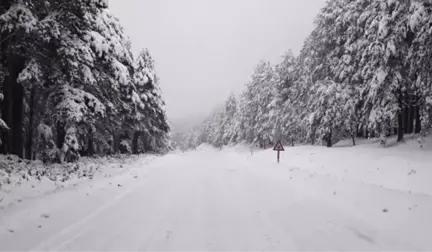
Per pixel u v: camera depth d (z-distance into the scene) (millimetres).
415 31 14742
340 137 25578
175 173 14195
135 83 28656
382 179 10055
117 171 12578
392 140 20547
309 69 27500
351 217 6152
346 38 23312
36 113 17234
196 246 4691
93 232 5145
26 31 9312
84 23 12750
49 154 13445
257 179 12211
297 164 17422
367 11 19344
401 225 5391
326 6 25438
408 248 4551
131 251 4406
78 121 12445
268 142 46250
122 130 27531
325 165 14688
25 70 10609
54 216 5824
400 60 17297
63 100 12711
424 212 5625
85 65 13289
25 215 5574
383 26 16531
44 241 4598
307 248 4660
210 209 7039
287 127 36094
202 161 23953
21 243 4477
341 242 4891
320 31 25344
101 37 13914
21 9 9312
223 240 4988
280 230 5516
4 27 9188
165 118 36969
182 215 6469
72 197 7301
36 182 8344
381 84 17562
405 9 16266
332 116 22625
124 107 21578
